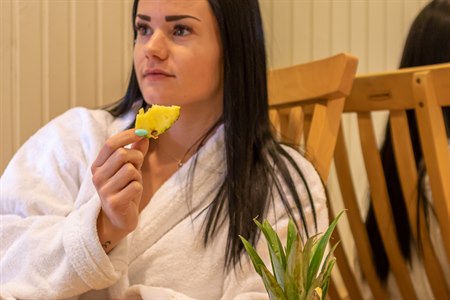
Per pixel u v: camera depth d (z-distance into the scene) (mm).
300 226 1022
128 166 893
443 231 1269
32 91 1417
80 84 1474
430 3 1543
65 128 1173
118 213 901
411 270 1505
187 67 1002
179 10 993
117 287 976
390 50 1891
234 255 980
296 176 1067
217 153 1070
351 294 1556
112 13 1505
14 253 999
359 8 1845
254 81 1082
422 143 1261
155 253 1014
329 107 1256
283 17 1755
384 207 1436
